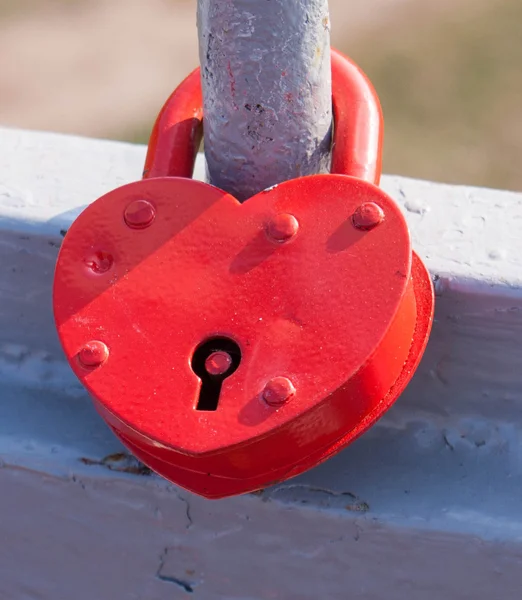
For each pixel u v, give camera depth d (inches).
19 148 50.3
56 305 37.8
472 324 42.5
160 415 35.2
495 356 43.3
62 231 44.9
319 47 38.1
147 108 192.1
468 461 44.4
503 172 158.9
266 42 36.8
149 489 44.6
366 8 202.4
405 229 36.1
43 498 46.8
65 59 206.2
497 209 45.3
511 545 41.7
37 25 216.4
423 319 39.3
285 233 36.8
